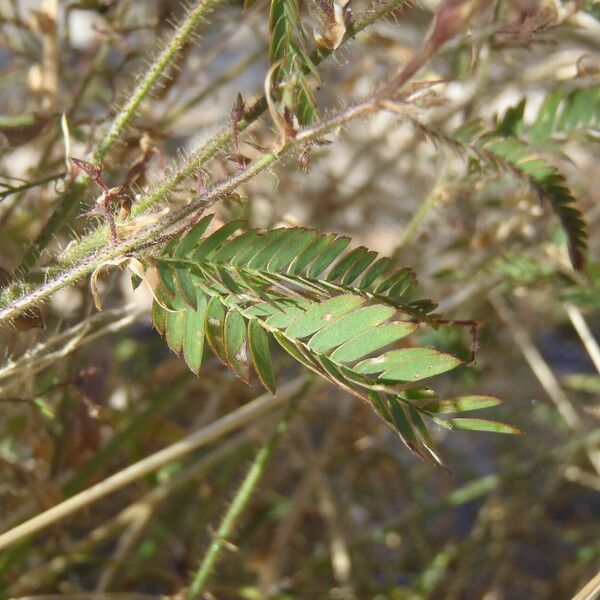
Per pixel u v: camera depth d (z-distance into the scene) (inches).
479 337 22.2
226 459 25.6
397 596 24.8
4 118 19.1
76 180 16.5
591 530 28.3
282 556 22.0
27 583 20.3
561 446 26.6
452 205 19.8
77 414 19.0
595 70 17.8
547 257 19.7
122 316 19.7
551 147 17.6
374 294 14.9
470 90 20.1
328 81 25.0
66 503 18.5
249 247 14.8
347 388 14.5
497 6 17.4
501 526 26.4
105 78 21.2
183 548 23.5
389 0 15.5
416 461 31.5
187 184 15.9
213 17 23.4
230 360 14.7
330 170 26.0
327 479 27.5
